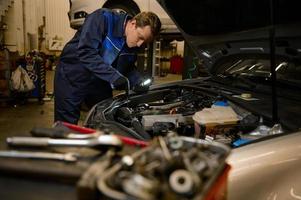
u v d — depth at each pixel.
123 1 3.84
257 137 1.21
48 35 9.13
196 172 0.55
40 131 0.76
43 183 0.60
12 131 3.55
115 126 1.34
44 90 5.19
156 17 2.02
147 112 1.68
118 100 1.82
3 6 5.89
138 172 0.54
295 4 1.23
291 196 1.02
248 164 0.98
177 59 8.37
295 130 1.17
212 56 2.20
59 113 2.30
